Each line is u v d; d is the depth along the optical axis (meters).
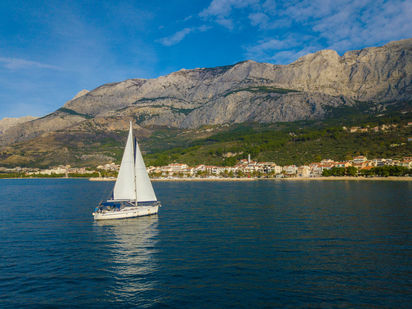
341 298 30.25
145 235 56.66
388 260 40.75
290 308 28.50
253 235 55.12
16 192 167.25
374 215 74.25
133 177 74.44
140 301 30.19
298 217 72.69
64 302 30.17
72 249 47.88
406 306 28.69
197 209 88.06
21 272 37.88
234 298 30.48
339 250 45.38
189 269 38.25
